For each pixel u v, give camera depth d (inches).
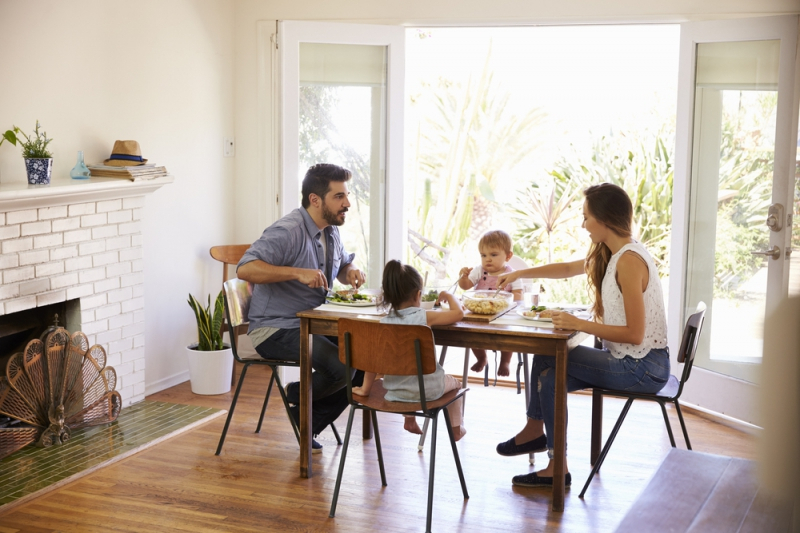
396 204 184.5
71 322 145.3
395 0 180.9
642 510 68.0
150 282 168.7
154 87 165.8
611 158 299.1
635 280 110.3
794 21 146.1
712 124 162.9
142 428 145.3
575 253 300.8
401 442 141.5
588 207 116.0
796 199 159.5
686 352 114.0
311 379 122.1
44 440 134.0
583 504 115.6
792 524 38.6
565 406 109.5
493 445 140.7
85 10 146.7
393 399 111.9
